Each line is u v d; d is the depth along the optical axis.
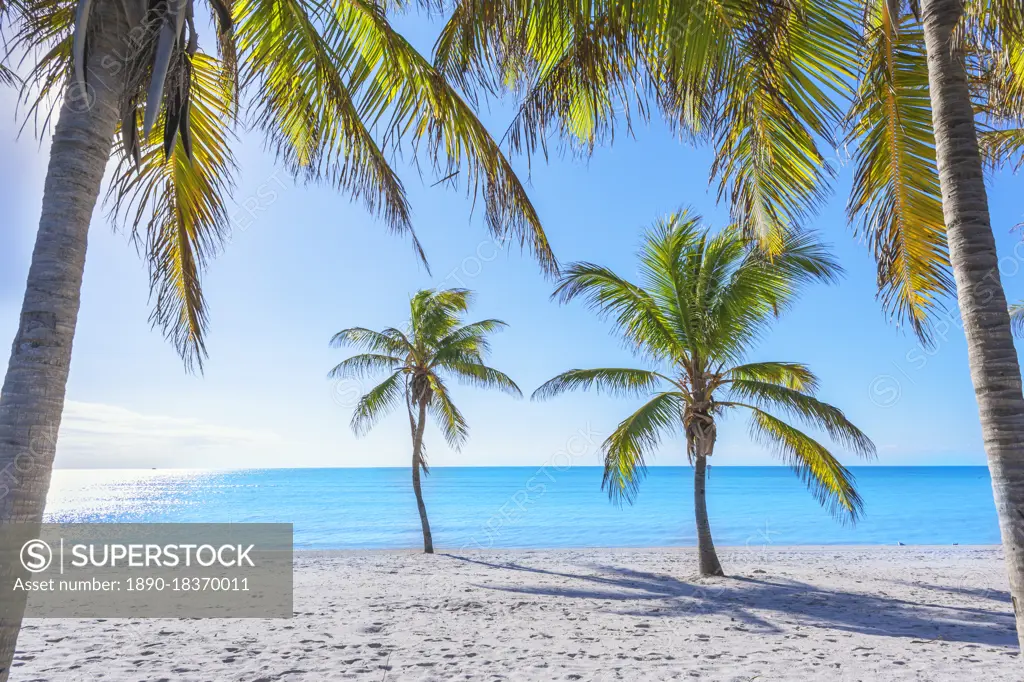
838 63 4.19
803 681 5.91
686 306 12.42
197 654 6.99
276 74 4.34
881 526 33.50
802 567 15.18
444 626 8.68
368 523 36.94
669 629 8.53
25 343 2.65
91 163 2.87
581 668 6.48
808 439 12.44
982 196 3.08
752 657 6.92
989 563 16.02
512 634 8.20
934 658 6.79
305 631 8.27
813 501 51.94
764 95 4.00
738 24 3.68
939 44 3.26
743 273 11.56
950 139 3.18
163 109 3.71
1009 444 2.85
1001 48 3.59
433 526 35.09
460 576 13.77
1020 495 2.80
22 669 6.29
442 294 18.45
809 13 4.09
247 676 6.13
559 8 4.12
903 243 4.96
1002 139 6.75
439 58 5.24
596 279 12.41
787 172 4.50
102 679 5.96
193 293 4.51
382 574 14.01
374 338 18.38
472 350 18.33
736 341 12.30
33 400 2.62
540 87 4.61
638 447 12.54
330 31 4.35
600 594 11.48
